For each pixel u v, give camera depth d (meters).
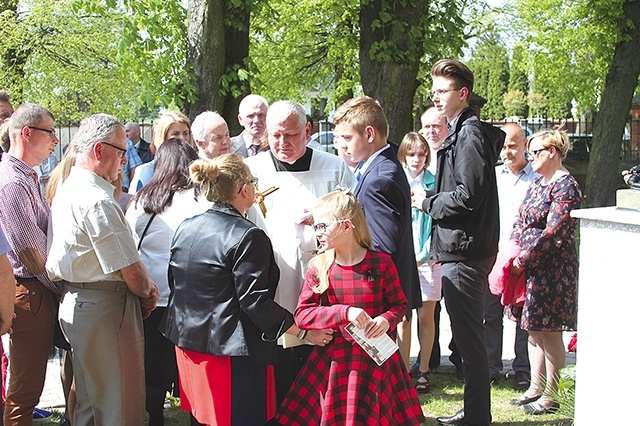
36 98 20.42
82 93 21.27
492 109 43.16
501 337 5.64
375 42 10.34
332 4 15.94
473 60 24.70
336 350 3.56
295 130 4.00
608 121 15.55
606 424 3.09
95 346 3.65
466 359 4.33
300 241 4.03
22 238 3.88
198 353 3.53
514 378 5.65
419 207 4.37
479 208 4.18
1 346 3.45
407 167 5.51
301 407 3.59
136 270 3.66
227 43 8.97
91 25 19.91
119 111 21.42
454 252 4.24
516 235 4.86
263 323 3.38
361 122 3.95
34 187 4.07
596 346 3.12
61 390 5.51
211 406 3.49
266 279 3.43
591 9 15.65
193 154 4.31
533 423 4.66
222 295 3.45
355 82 18.94
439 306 5.84
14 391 4.07
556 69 21.14
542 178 4.84
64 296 3.74
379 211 3.83
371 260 3.58
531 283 4.72
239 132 8.98
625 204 3.04
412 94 10.55
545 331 4.70
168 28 9.05
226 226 3.47
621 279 3.01
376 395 3.48
